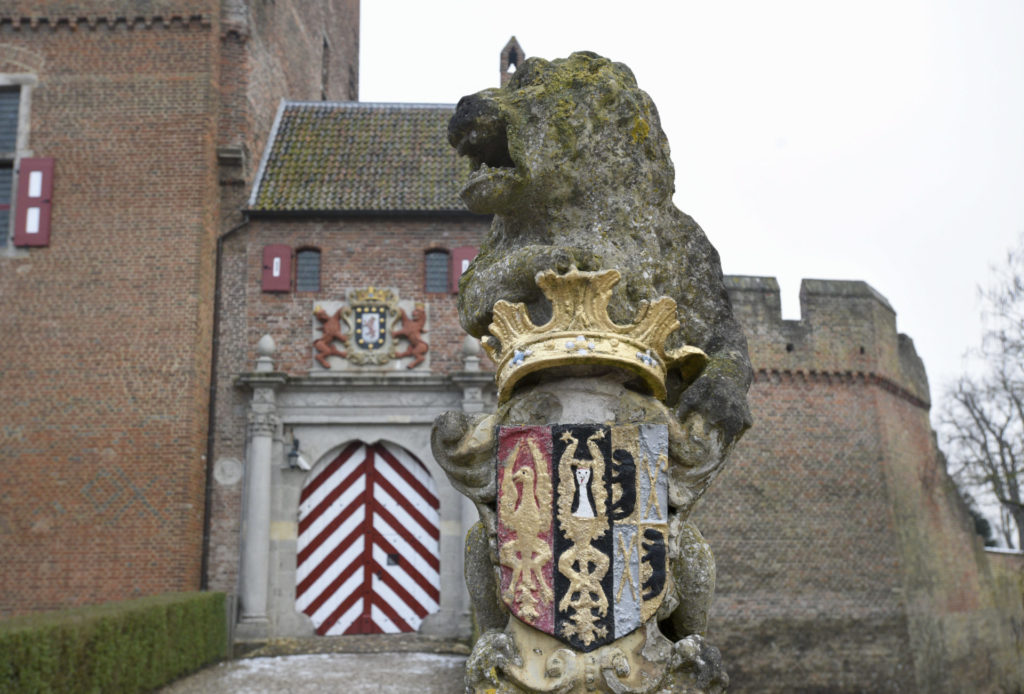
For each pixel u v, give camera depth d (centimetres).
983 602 2417
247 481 1700
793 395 2081
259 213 1784
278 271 1770
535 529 324
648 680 311
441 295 1775
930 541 2250
